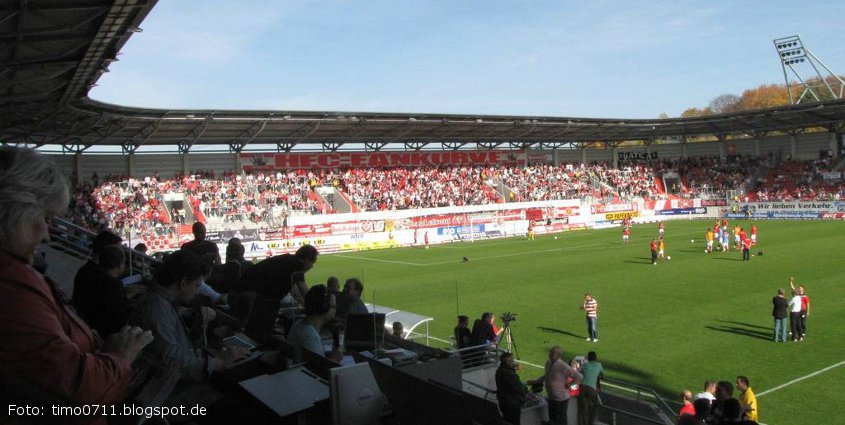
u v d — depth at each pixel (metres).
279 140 62.28
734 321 22.62
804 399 14.44
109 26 20.17
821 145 78.44
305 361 4.79
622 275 34.91
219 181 59.84
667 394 15.27
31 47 21.33
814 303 25.14
